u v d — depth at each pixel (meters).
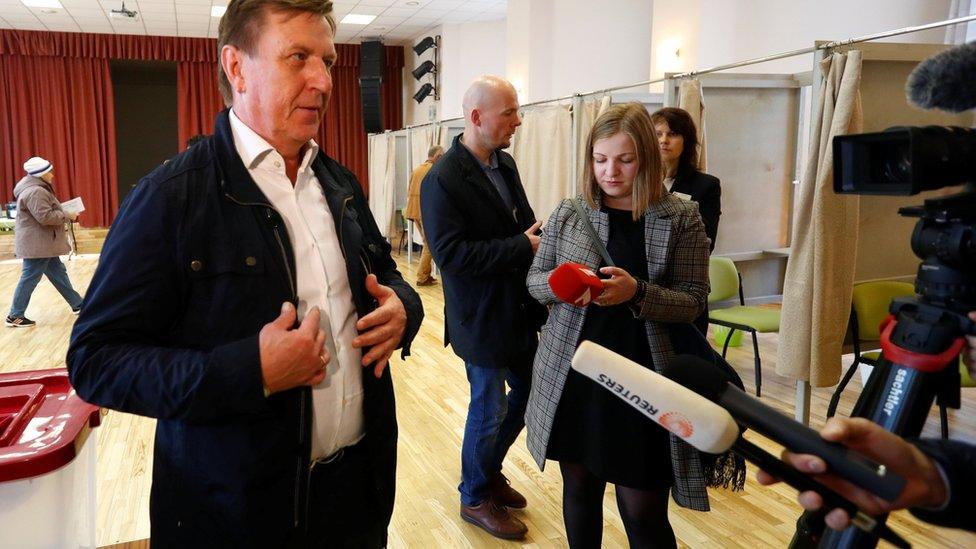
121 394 0.93
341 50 11.95
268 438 1.04
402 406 3.55
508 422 2.23
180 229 1.01
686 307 1.47
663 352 1.48
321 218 1.19
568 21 7.97
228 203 1.05
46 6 8.91
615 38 7.97
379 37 11.53
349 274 1.19
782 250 4.21
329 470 1.20
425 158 8.27
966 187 0.60
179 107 11.30
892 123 3.13
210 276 1.02
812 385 2.97
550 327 1.63
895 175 0.58
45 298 6.52
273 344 0.94
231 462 1.03
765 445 2.73
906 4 4.94
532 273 1.71
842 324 2.96
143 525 2.34
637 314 1.44
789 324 3.02
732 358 4.31
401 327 1.18
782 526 2.30
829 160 2.82
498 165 2.25
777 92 4.16
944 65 0.52
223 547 1.05
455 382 3.97
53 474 1.12
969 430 3.11
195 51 11.11
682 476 1.41
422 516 2.38
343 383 1.17
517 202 2.28
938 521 0.53
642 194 1.51
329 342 1.14
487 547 2.19
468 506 2.30
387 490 1.27
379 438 1.24
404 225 9.88
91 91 10.80
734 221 4.17
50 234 5.38
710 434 0.62
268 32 1.05
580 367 0.71
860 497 0.55
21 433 1.16
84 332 0.96
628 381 0.68
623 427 1.46
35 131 10.66
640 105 1.54
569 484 1.62
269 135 1.11
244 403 0.93
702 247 1.56
